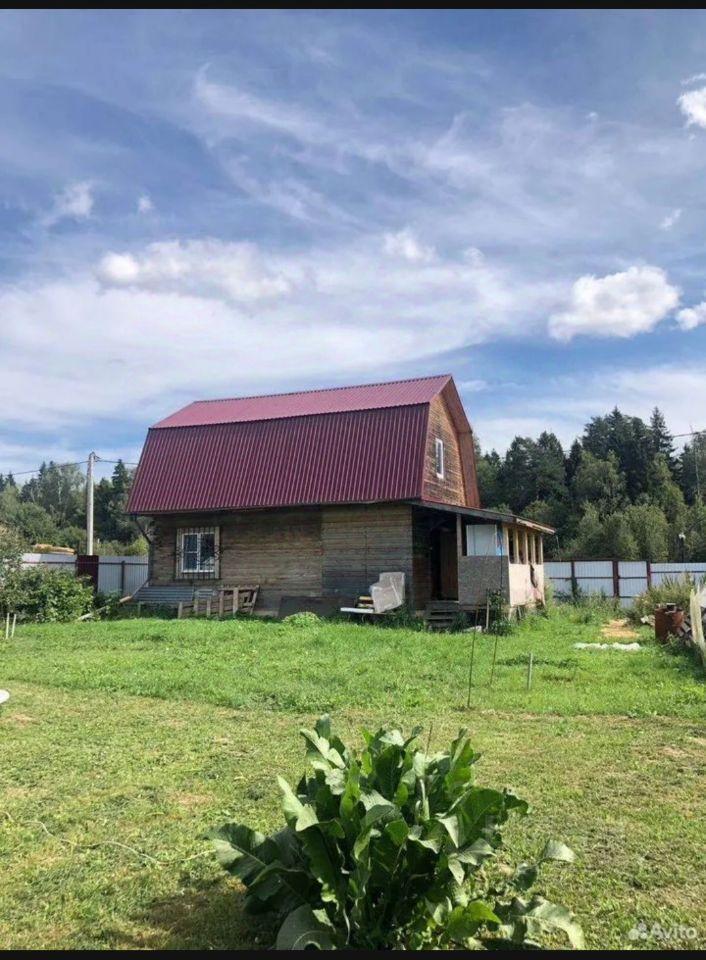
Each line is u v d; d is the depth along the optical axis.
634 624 19.45
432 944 3.45
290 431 21.98
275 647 13.91
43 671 11.32
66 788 5.93
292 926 3.25
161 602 22.20
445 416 24.23
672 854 4.70
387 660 12.17
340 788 3.62
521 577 20.61
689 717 8.20
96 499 73.00
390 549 20.09
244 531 21.84
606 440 71.81
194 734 7.58
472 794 3.56
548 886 4.27
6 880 4.38
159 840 4.93
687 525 45.62
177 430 23.66
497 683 10.22
